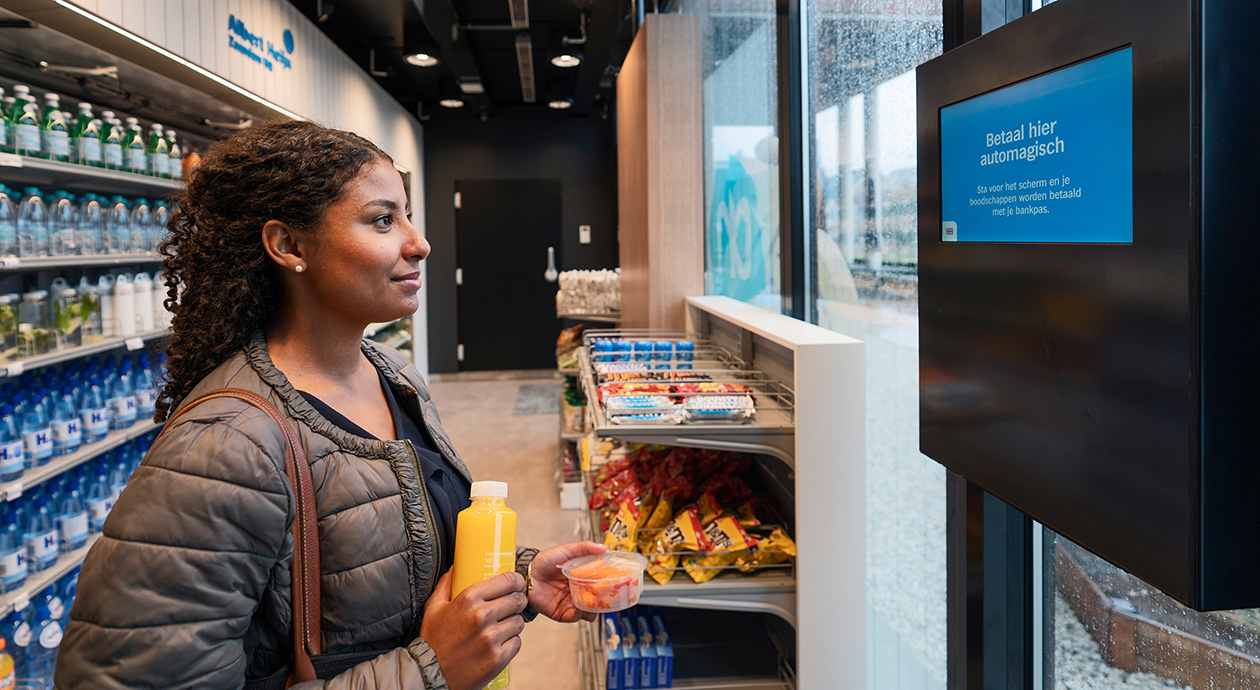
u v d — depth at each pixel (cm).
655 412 194
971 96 112
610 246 977
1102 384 86
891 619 204
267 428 82
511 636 86
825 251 248
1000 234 106
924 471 182
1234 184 72
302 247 90
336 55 592
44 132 297
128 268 397
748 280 333
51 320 311
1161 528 77
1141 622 128
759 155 312
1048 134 94
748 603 189
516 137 963
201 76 381
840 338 188
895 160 194
